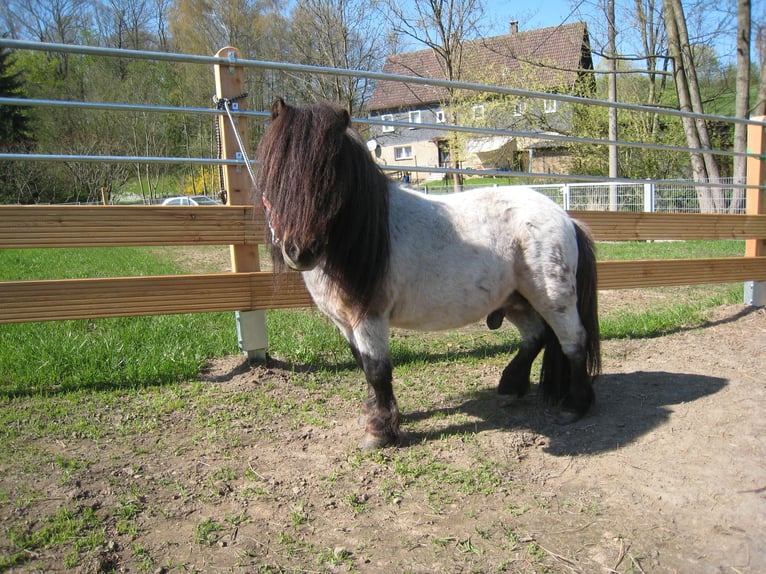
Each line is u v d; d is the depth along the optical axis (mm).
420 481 2723
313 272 2896
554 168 26391
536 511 2479
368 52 23141
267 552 2188
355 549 2211
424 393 3910
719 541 2248
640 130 19562
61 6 36969
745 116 13195
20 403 3410
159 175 26656
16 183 20672
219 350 4395
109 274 8672
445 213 3084
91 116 22547
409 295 2977
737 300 6555
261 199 2568
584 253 3455
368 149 2770
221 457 2926
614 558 2156
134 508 2430
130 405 3469
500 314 3689
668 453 2969
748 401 3584
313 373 4137
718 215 5633
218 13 30641
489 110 22078
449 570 2090
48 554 2119
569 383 3500
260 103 23391
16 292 3457
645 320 5543
